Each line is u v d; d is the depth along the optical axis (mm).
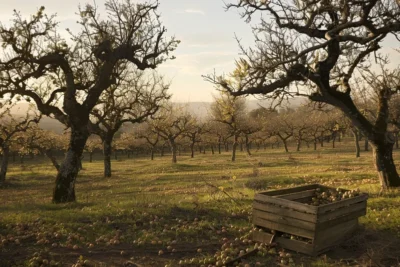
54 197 16109
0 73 16047
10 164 65625
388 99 13312
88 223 9336
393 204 11055
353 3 10828
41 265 6539
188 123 58156
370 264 6461
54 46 16266
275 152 72000
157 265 6652
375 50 12938
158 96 34438
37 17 15672
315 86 14039
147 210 10609
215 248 7570
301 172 30578
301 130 73875
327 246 7258
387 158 14586
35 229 8680
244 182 22328
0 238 7934
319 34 12633
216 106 54438
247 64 11594
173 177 33344
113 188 28031
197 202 11430
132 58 17500
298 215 7195
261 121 65375
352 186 18203
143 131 65625
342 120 53281
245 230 8680
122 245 7727
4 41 15141
